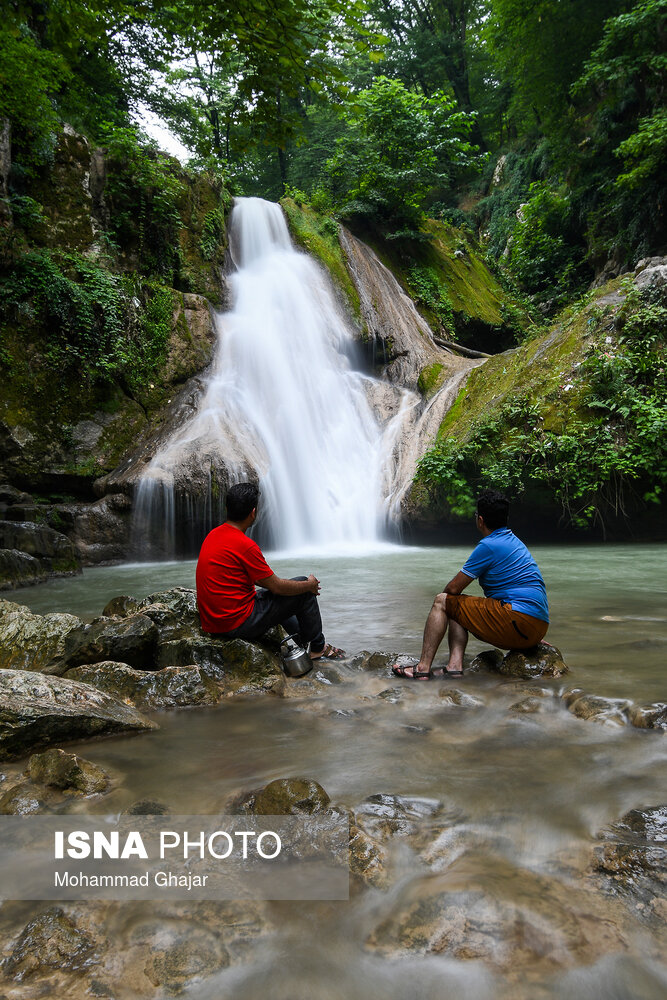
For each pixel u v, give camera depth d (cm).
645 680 350
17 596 748
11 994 136
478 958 142
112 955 147
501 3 2209
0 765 266
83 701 304
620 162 2195
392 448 1460
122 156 1524
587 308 1349
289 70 585
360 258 2027
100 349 1308
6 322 1211
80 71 1758
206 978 139
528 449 1183
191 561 1161
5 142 1294
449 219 2938
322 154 2892
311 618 416
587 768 243
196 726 311
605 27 1906
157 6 572
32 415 1215
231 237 1844
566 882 168
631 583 723
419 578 820
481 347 2316
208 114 2238
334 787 231
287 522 1271
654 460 1130
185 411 1359
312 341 1684
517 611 367
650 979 135
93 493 1227
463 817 206
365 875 175
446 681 368
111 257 1452
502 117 3394
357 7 533
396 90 2116
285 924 157
